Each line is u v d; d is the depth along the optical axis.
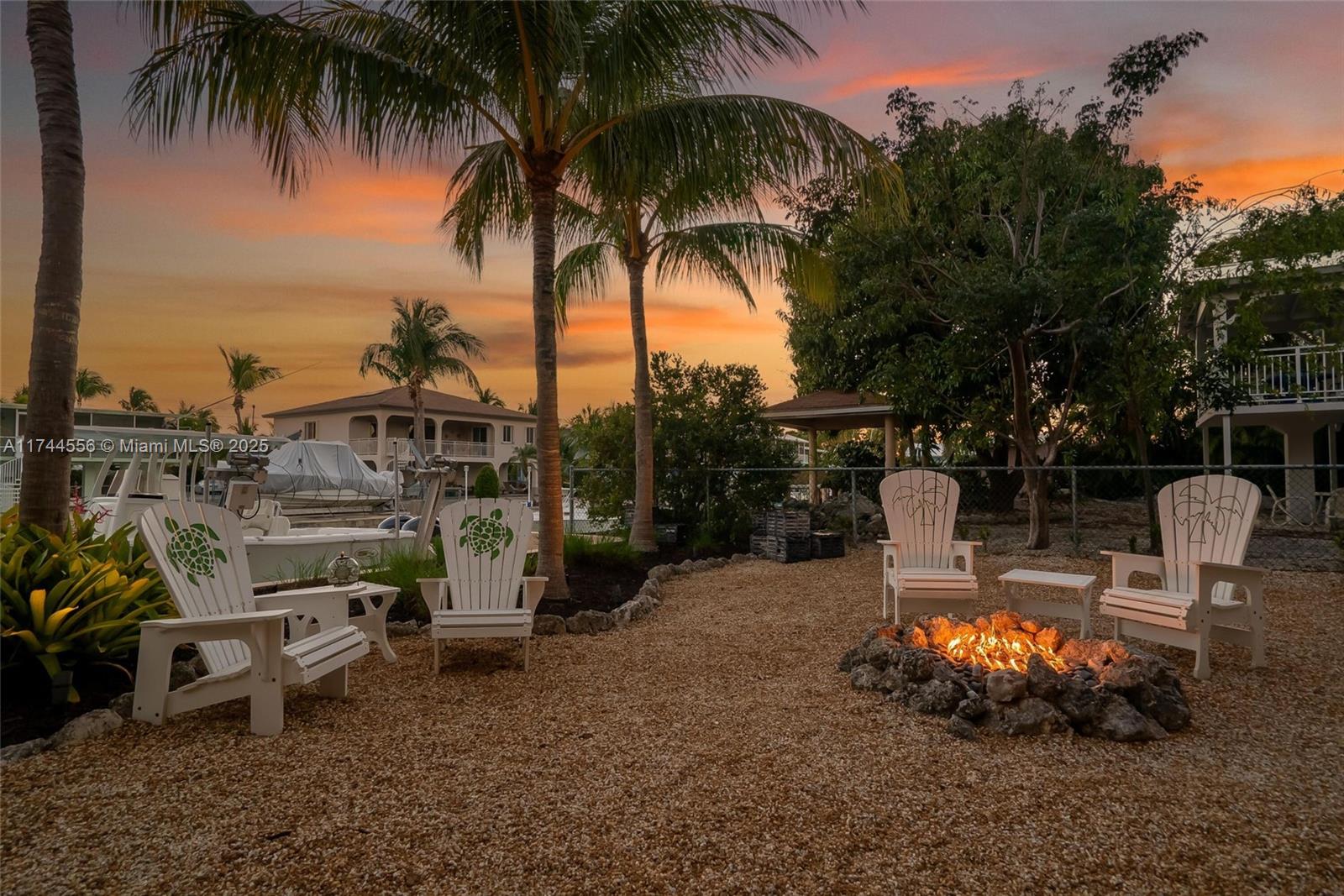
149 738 3.47
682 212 9.27
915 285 12.28
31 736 3.49
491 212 8.14
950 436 16.64
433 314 32.00
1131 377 10.19
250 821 2.65
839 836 2.55
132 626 4.18
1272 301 10.22
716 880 2.28
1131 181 9.99
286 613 3.55
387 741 3.49
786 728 3.68
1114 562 5.35
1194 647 4.61
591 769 3.15
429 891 2.21
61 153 4.56
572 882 2.27
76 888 2.22
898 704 4.02
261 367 35.03
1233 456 18.78
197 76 5.54
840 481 19.91
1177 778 3.04
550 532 6.95
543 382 6.97
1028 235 12.60
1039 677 3.61
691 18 6.13
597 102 6.30
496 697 4.26
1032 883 2.26
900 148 12.45
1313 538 12.54
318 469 14.95
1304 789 2.94
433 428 40.53
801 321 17.95
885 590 6.22
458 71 6.13
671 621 6.48
